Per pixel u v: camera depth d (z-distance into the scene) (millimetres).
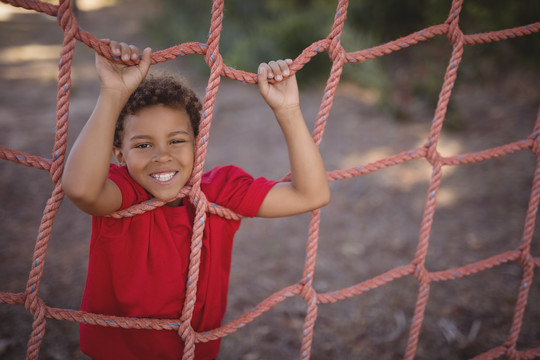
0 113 6578
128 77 1157
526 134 5281
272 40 8297
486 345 2664
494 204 4152
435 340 2721
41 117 6512
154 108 1210
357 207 4312
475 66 7070
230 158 5359
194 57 9477
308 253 1540
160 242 1305
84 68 9398
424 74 7043
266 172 4988
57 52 10758
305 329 1603
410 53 7797
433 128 1625
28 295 1224
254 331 2807
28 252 3492
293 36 8133
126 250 1275
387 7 7777
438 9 6203
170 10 13023
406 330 2807
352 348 2686
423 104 6672
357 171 1591
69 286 3102
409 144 5496
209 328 1431
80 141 1120
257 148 5660
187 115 1285
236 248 3717
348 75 7832
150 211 1302
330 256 3598
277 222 4125
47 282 3129
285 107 1335
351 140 5727
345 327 2848
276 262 3525
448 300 3043
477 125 5770
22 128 6039
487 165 4855
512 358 1901
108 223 1251
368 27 8141
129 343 1374
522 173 4605
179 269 1324
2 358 2441
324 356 2623
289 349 2680
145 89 1216
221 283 1435
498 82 6855
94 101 7238
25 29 13375
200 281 1379
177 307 1343
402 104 6418
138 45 11539
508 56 6961
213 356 1515
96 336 1372
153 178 1228
